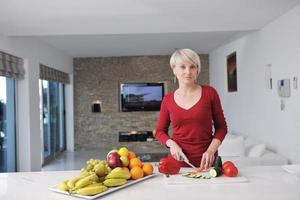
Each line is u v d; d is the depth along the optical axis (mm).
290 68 4078
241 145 4320
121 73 9109
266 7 3746
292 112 4059
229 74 7027
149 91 9109
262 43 5066
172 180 1554
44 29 4422
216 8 3664
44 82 7043
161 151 8797
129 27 4414
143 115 9117
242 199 1296
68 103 9000
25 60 5473
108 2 3346
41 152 6391
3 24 4133
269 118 4852
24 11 3611
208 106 1897
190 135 1908
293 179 1595
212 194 1362
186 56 1773
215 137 1902
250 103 5734
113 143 9102
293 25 3918
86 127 9109
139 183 1552
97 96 9109
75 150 8977
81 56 8883
